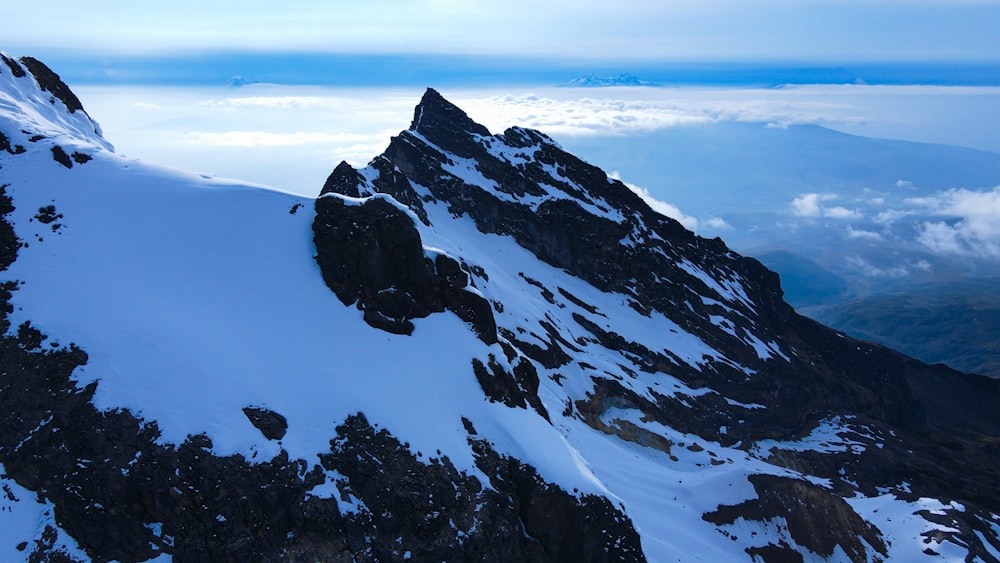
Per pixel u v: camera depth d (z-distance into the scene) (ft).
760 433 327.88
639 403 290.35
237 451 134.10
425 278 177.68
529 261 363.35
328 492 134.72
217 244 175.32
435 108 409.08
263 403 143.33
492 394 167.73
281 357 153.99
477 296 184.44
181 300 159.33
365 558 131.13
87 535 126.82
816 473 314.55
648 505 205.98
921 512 260.01
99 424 133.90
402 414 151.84
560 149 428.56
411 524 136.77
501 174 389.39
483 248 353.31
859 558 219.00
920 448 365.61
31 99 224.94
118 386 139.33
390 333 169.27
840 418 372.99
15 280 155.94
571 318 335.06
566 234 374.84
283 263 173.47
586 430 248.93
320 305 167.84
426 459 145.69
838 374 416.67
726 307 402.11
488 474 150.30
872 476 319.06
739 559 196.13
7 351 143.54
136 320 151.23
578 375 282.36
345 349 160.76
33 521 128.36
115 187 184.65
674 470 257.14
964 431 422.00
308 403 146.92
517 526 147.54
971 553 228.63
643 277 383.24
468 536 139.64
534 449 158.81
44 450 132.77
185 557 126.00
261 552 127.34
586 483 158.20
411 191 338.95
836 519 224.74
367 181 312.71
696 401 320.91
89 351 144.05
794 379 374.02
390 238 176.76
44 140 191.52
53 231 168.55
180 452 131.54
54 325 147.84
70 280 157.89
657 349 340.18
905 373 456.45
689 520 206.28
